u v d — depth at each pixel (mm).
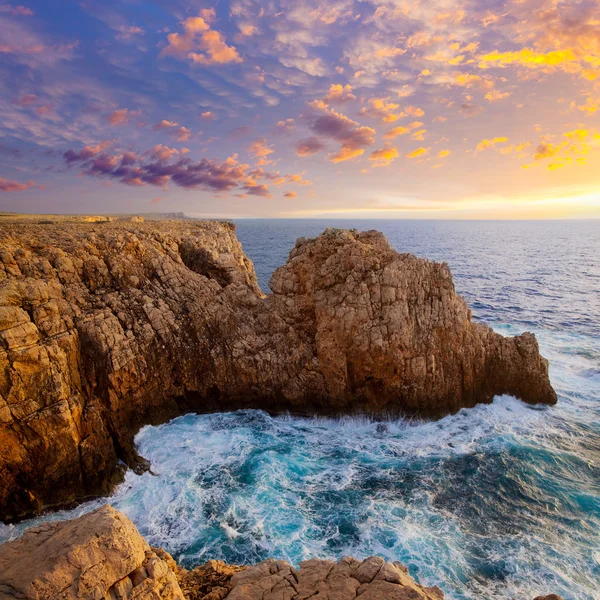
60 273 28188
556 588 17750
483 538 20594
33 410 22516
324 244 33375
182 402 31859
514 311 61000
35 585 9102
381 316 30969
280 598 11508
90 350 26891
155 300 31281
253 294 35562
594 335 50344
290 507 22719
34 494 22562
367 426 30844
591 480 25016
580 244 178750
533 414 31859
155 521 21781
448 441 28734
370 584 11875
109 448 25391
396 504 22984
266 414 32156
